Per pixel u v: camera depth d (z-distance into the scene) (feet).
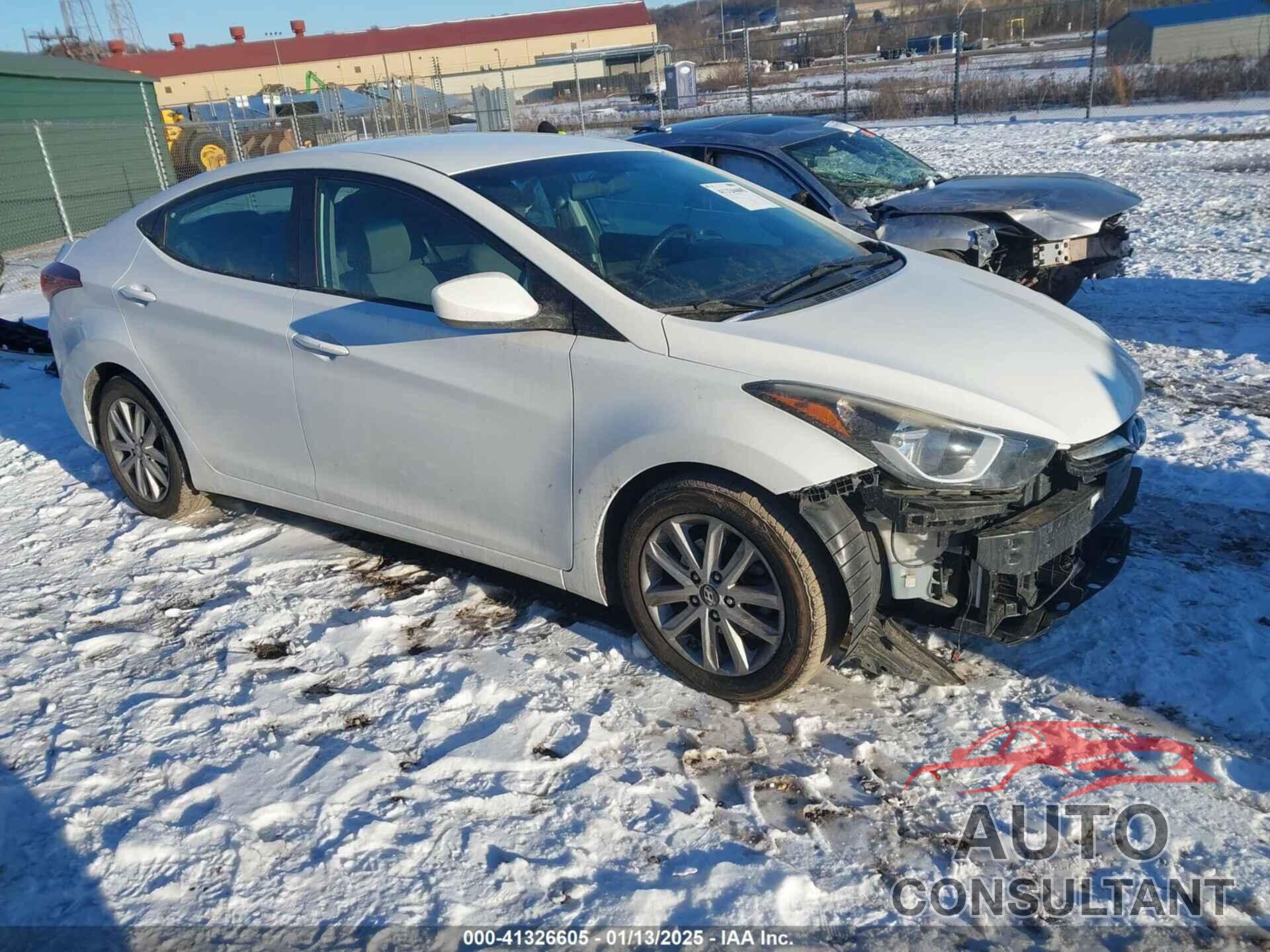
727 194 13.42
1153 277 27.04
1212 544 12.91
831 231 13.62
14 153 53.52
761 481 9.26
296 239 12.85
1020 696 10.16
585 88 136.05
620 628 11.78
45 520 15.96
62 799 9.24
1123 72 74.74
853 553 9.25
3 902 8.14
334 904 8.00
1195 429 16.75
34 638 12.27
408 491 12.14
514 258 11.00
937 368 9.69
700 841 8.49
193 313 13.61
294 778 9.40
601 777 9.27
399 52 175.22
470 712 10.35
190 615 12.62
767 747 9.64
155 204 14.87
